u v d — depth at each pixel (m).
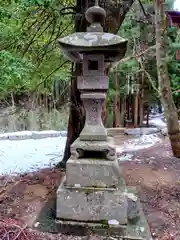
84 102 2.07
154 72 6.18
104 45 1.77
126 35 5.38
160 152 4.53
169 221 2.13
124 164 3.80
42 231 1.92
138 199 2.47
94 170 1.99
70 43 1.78
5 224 1.95
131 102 7.08
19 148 5.13
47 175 3.27
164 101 3.82
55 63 4.04
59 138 6.11
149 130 6.40
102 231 1.90
